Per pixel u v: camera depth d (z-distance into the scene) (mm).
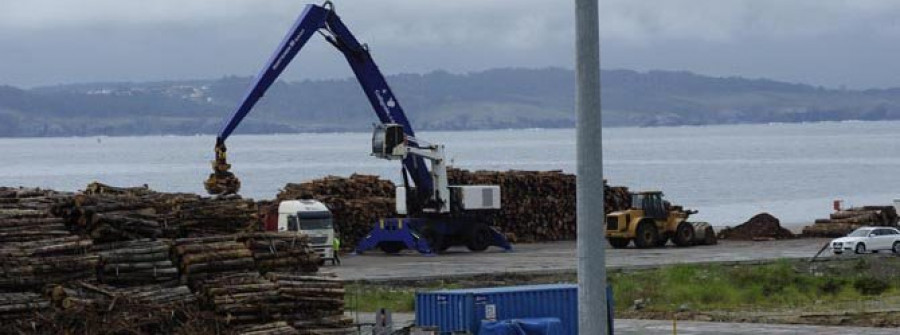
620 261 62750
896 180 169625
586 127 14016
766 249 71250
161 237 38938
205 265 36406
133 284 35781
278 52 63844
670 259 63969
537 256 67125
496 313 33656
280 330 34781
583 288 14109
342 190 75688
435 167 70500
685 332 39688
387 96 70250
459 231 71125
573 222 82438
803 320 42531
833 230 80625
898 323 41062
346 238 73312
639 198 73875
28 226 36281
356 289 51219
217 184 60438
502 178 80250
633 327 41188
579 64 14008
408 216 71188
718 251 69875
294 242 39812
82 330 32438
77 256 35031
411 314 44812
